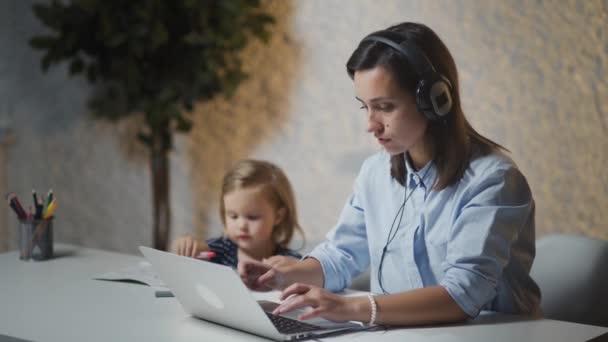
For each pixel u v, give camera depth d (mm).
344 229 1553
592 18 2230
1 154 3307
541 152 2348
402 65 1232
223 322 1240
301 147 2770
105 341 1164
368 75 1252
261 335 1186
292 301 1200
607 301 1642
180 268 1207
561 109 2303
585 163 2281
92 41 2645
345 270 1521
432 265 1393
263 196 1769
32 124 3266
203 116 2951
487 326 1246
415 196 1420
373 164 1521
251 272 1448
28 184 3314
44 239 1746
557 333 1214
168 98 2627
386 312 1207
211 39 2533
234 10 2521
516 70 2361
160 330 1223
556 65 2297
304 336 1162
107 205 3189
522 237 1382
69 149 3227
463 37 2434
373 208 1500
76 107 3168
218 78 2643
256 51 2812
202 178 2986
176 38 2625
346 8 2627
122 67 2604
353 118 2652
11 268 1674
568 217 2324
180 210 3037
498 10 2369
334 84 2676
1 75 3254
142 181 3107
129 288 1501
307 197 2775
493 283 1267
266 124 2832
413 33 1277
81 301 1401
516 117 2375
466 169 1336
